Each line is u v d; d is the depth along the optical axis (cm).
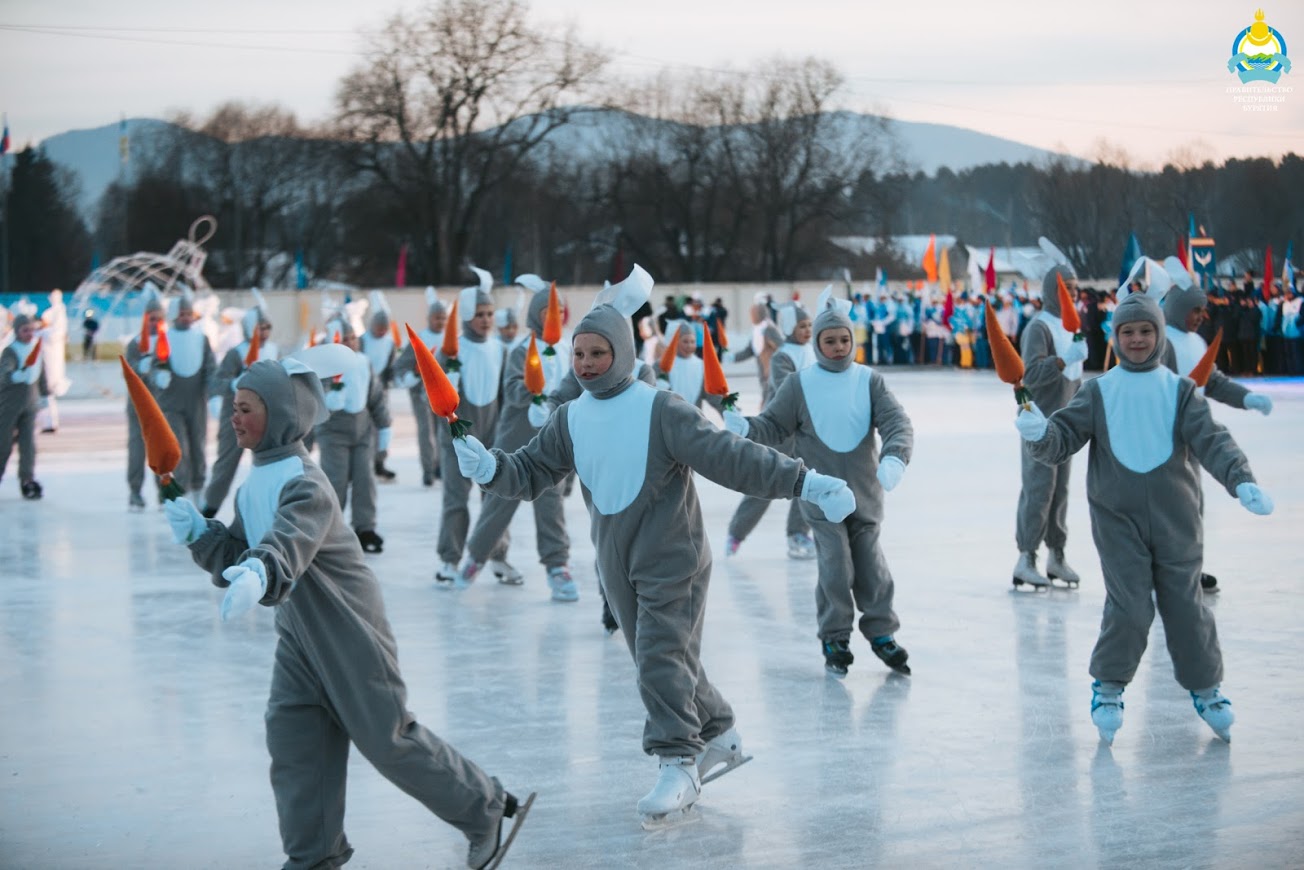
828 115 6097
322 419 460
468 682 706
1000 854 463
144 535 1227
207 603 927
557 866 462
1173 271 919
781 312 1139
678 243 6156
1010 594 904
